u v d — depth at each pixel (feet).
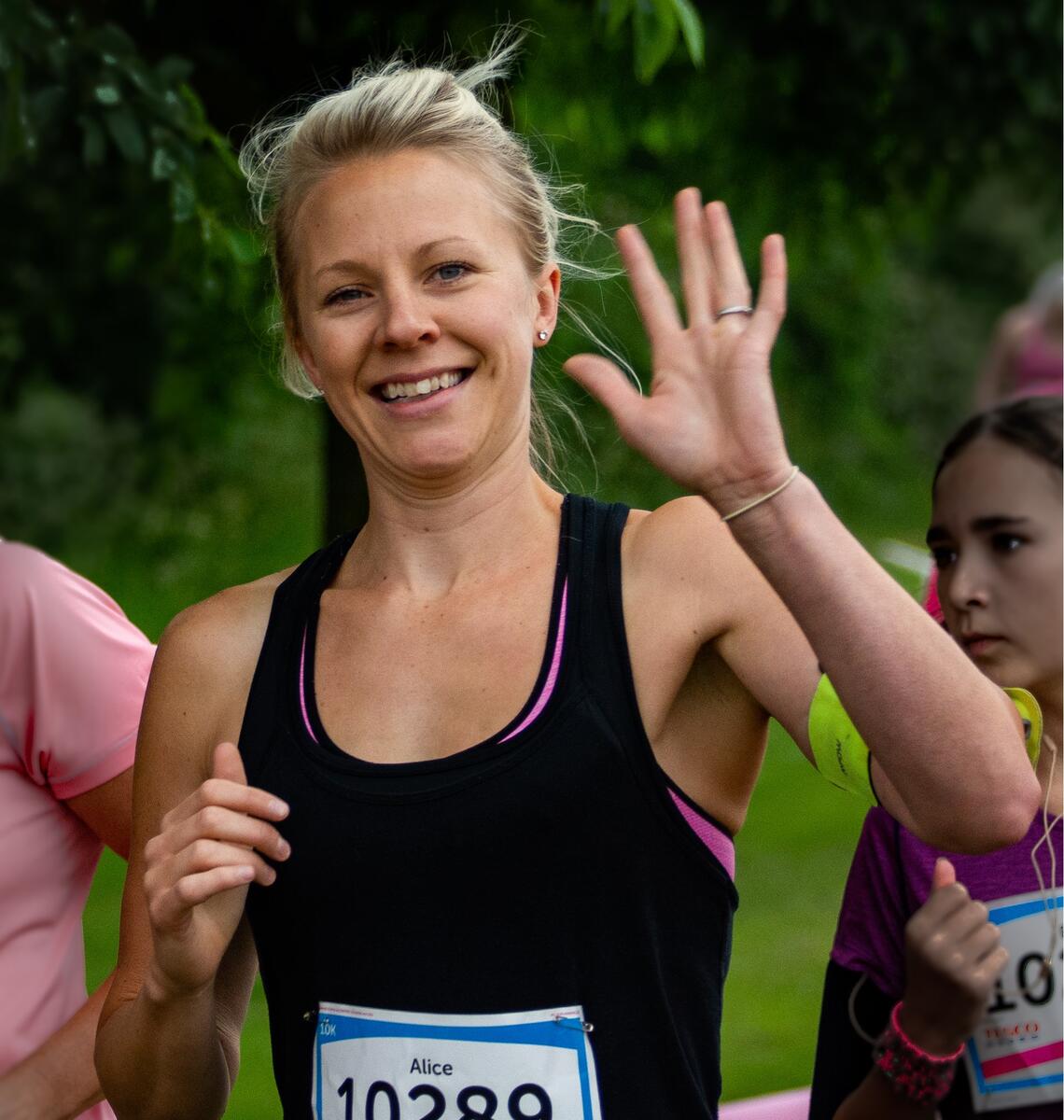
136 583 95.04
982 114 48.44
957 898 17.02
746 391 12.84
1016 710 14.30
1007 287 142.20
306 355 16.88
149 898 14.82
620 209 53.42
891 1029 17.16
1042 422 18.16
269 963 15.67
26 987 18.13
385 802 14.60
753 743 15.48
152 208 46.73
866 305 86.74
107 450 99.04
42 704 18.11
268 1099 40.19
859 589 12.75
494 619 15.33
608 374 13.16
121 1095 16.55
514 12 34.81
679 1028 14.84
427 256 15.34
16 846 18.13
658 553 15.24
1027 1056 17.40
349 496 35.55
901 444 117.60
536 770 14.42
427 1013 14.61
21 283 58.08
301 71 35.17
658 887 14.65
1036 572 17.94
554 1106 14.39
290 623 16.16
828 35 44.32
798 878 58.59
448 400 15.43
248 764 15.48
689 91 45.83
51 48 29.96
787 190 50.65
